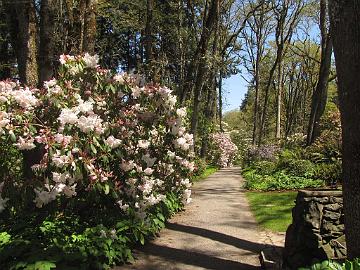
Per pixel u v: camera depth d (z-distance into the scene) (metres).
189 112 19.83
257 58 33.44
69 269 4.58
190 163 8.23
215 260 5.87
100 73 6.22
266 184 13.83
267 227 7.92
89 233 5.38
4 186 5.25
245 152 32.94
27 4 8.88
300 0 30.02
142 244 6.19
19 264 4.45
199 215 9.02
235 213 9.33
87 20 9.86
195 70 23.61
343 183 4.04
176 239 6.91
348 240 3.98
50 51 7.01
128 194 6.08
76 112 5.31
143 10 22.02
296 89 49.31
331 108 22.97
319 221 4.85
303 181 13.53
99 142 5.58
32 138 5.09
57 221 5.81
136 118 6.59
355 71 3.87
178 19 25.22
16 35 14.59
